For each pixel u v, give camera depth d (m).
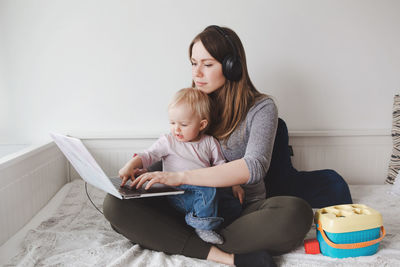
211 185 1.39
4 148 2.26
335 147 2.45
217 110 1.64
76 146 1.25
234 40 1.58
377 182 2.47
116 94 2.31
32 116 2.28
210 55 1.54
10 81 2.24
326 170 2.07
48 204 1.97
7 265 1.29
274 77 2.36
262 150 1.46
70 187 2.24
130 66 2.29
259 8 2.29
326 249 1.38
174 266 1.27
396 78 2.42
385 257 1.35
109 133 2.31
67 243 1.47
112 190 1.26
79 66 2.27
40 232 1.53
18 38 2.21
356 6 2.34
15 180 1.61
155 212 1.38
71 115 2.30
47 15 2.21
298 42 2.34
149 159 1.54
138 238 1.39
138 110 2.33
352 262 1.32
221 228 1.48
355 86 2.40
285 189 1.98
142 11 2.25
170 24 2.27
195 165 1.54
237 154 1.62
